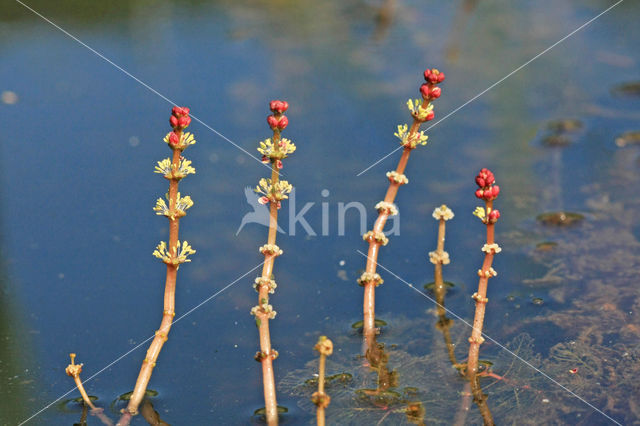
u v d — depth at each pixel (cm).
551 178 615
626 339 428
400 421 374
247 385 409
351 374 414
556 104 734
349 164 635
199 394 403
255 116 706
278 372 419
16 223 569
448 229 555
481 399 388
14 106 730
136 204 591
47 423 382
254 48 853
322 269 516
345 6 980
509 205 580
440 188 604
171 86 764
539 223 556
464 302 479
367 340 444
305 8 976
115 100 740
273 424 377
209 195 598
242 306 480
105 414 389
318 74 790
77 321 471
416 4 989
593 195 588
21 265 526
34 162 645
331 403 390
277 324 462
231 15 949
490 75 791
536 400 384
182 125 363
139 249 543
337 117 707
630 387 388
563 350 423
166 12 959
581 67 805
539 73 792
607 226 547
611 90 755
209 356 435
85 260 532
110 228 564
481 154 652
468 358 420
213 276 511
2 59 820
